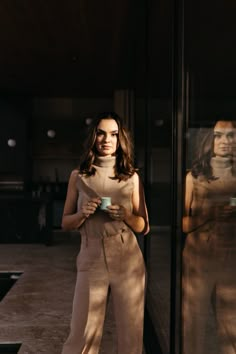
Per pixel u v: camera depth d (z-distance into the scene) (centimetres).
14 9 438
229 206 127
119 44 547
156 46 326
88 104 977
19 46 573
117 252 201
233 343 133
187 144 193
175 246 222
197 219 172
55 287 443
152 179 352
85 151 211
